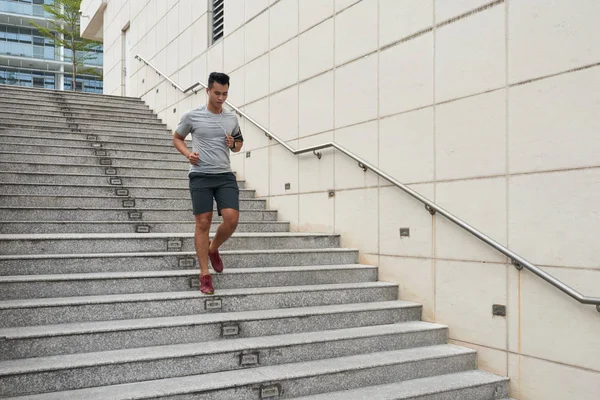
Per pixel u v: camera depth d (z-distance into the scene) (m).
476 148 4.34
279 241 5.63
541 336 3.81
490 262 4.20
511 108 4.07
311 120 6.45
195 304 4.17
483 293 4.25
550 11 3.82
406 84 5.06
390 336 4.27
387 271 5.27
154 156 8.25
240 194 7.51
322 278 5.07
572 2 3.68
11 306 3.62
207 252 4.35
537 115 3.88
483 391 3.88
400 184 4.97
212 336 3.89
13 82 43.16
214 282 4.57
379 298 5.00
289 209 6.87
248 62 7.94
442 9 4.70
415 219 4.94
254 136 7.78
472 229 4.26
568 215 3.66
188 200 6.64
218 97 4.25
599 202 3.48
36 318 3.69
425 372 4.02
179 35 10.73
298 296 4.60
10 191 5.95
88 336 3.52
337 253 5.55
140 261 4.62
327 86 6.18
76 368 3.20
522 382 3.93
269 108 7.36
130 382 3.33
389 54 5.28
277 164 7.16
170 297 4.09
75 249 4.73
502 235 4.10
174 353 3.50
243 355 3.67
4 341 3.30
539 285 3.84
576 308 3.59
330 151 6.13
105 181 6.84
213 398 3.25
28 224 5.17
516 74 4.04
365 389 3.70
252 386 3.36
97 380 3.25
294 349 3.85
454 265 4.52
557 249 3.71
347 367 3.72
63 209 5.61
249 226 6.39
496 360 4.12
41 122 8.82
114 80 16.05
